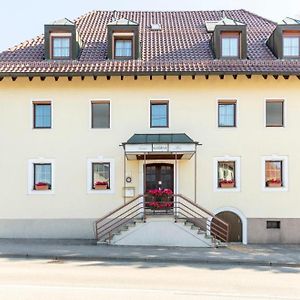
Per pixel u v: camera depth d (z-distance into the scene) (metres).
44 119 21.41
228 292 10.35
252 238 20.78
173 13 27.41
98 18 26.42
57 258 15.55
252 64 20.95
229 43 21.91
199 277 12.32
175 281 11.57
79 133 21.14
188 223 19.14
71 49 21.66
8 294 9.66
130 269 13.49
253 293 10.33
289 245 20.25
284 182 21.02
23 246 18.17
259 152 21.09
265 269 14.23
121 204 20.91
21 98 21.22
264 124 21.11
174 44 23.16
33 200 20.98
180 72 20.22
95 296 9.55
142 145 19.41
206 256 16.17
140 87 21.25
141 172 20.95
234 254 16.86
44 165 21.30
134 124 21.16
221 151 21.09
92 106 21.36
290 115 21.16
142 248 18.03
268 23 25.75
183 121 21.17
